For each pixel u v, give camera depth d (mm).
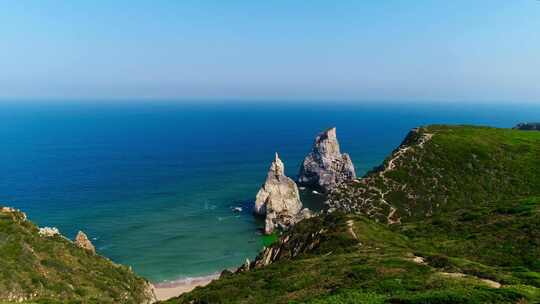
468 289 29484
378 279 33969
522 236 47844
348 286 33344
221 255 104312
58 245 64000
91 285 58000
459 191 90188
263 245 111812
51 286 52062
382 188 92312
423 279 33156
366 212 86375
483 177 93688
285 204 130750
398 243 51094
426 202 87812
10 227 60656
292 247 63188
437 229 58781
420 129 116250
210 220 130500
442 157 99562
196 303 42812
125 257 100625
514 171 95312
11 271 50844
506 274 35938
